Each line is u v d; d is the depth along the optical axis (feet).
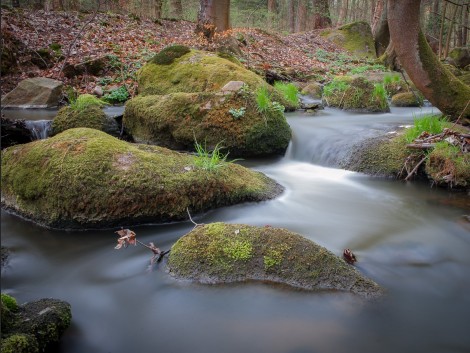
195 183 13.60
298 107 29.63
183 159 15.01
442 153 16.88
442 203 15.62
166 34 49.06
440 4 71.92
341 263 9.80
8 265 11.16
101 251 11.85
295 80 40.65
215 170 14.56
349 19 119.03
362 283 9.45
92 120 22.24
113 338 8.41
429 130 18.90
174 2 69.31
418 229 13.41
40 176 13.39
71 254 11.73
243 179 15.37
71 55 37.45
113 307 9.38
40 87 30.58
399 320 8.80
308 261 9.64
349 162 19.54
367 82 30.89
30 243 12.30
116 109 28.60
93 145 13.85
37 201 13.33
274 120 20.84
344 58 56.80
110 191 12.77
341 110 30.32
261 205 14.88
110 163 13.32
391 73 45.91
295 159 21.89
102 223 12.87
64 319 8.25
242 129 20.17
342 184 17.84
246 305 9.03
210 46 41.16
